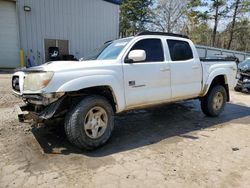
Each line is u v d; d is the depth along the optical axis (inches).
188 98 217.8
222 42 1478.8
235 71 254.7
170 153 151.2
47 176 121.0
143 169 130.0
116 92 159.5
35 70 141.3
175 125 211.5
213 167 134.3
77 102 149.0
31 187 111.7
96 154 147.1
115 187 112.7
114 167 131.5
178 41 206.1
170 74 192.4
